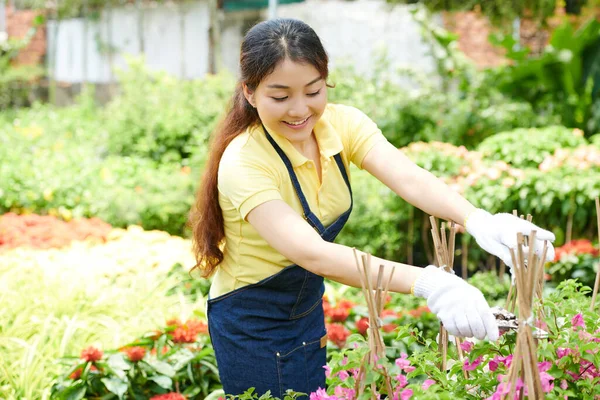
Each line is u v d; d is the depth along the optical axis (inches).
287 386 87.6
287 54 72.3
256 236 82.6
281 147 81.0
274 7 303.0
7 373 128.2
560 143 226.7
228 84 354.0
